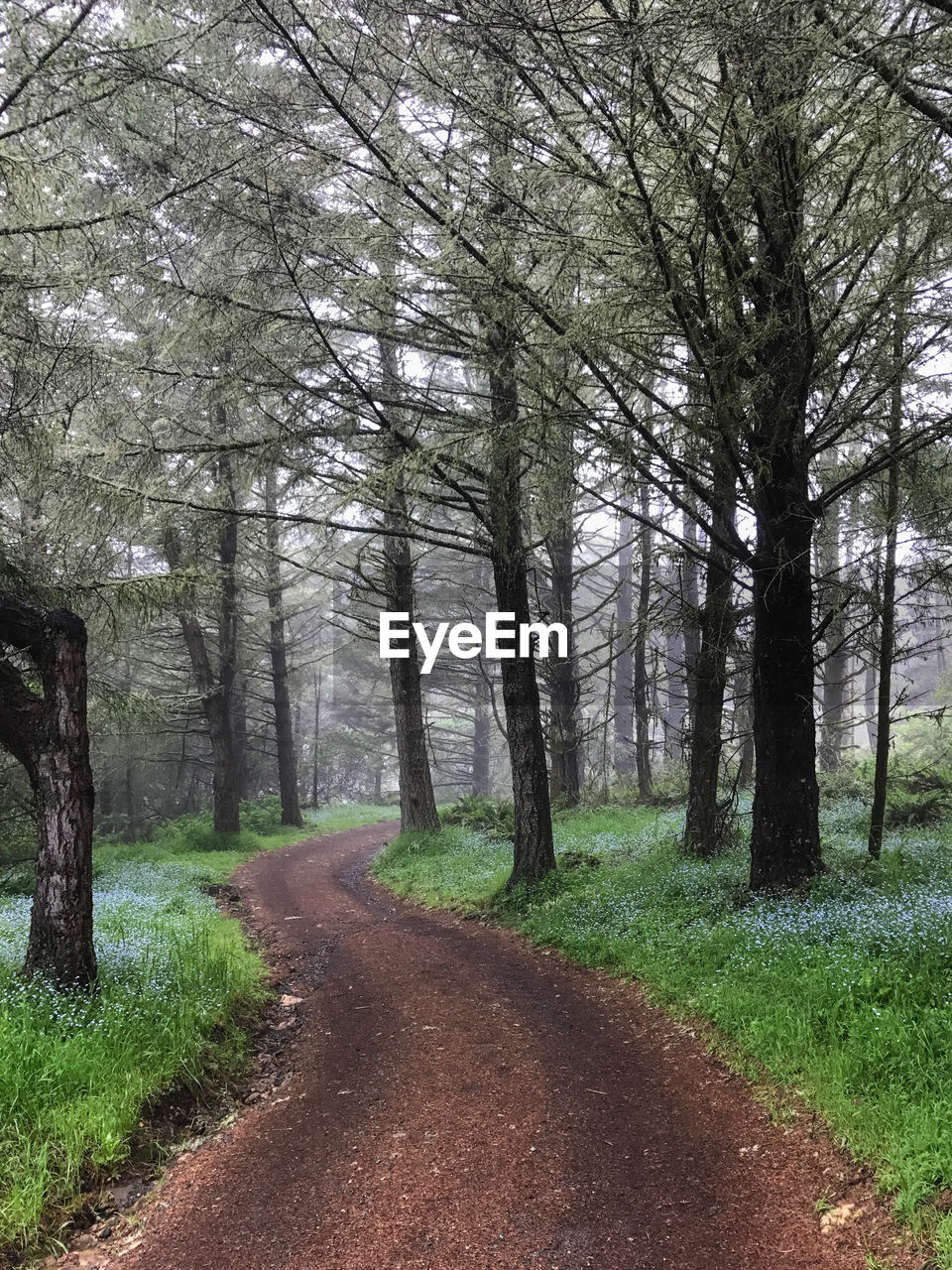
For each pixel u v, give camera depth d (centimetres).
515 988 796
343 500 845
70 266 680
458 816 2073
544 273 719
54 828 668
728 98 561
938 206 575
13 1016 559
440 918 1190
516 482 923
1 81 566
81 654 699
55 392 768
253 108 723
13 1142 441
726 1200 398
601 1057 598
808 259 638
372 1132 510
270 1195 445
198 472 944
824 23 463
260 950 1078
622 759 3081
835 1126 436
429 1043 664
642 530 1817
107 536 902
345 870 1869
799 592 817
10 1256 389
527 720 1173
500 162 655
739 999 595
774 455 784
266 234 806
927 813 1278
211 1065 612
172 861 1931
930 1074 435
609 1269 353
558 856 1233
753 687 850
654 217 585
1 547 840
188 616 2005
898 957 567
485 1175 441
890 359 732
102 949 792
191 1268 381
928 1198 360
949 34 452
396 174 701
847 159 612
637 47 492
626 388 729
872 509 934
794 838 808
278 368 862
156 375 868
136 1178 468
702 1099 508
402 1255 374
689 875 964
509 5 513
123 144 690
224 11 628
